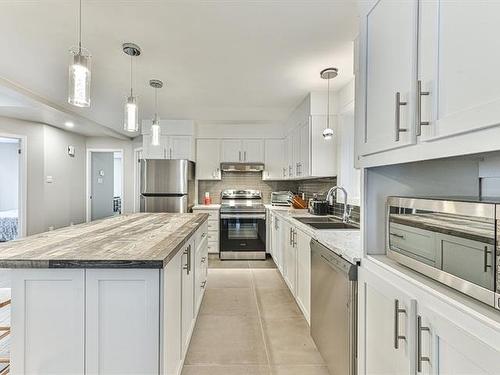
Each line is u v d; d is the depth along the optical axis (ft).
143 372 4.41
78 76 5.88
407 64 3.42
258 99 12.69
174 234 6.33
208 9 6.30
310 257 7.73
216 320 8.84
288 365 6.69
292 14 6.48
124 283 4.41
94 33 7.28
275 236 14.08
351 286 4.92
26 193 16.60
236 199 18.15
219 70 9.55
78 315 4.39
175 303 5.34
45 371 4.39
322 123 11.53
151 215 10.41
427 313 3.12
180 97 12.41
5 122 15.70
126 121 8.09
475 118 2.47
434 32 2.98
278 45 7.91
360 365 4.76
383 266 4.17
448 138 2.85
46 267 4.21
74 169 20.02
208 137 17.34
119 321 4.41
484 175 4.20
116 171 33.27
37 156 17.04
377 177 4.76
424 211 3.53
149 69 9.50
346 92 10.66
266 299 10.50
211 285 11.94
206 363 6.73
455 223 3.01
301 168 13.04
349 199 10.12
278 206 16.85
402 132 3.50
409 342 3.34
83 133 20.17
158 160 15.56
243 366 6.64
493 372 2.32
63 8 6.24
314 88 11.19
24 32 7.22
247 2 6.07
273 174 17.35
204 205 17.34
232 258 16.19
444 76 2.85
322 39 7.57
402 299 3.50
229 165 17.04
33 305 4.38
